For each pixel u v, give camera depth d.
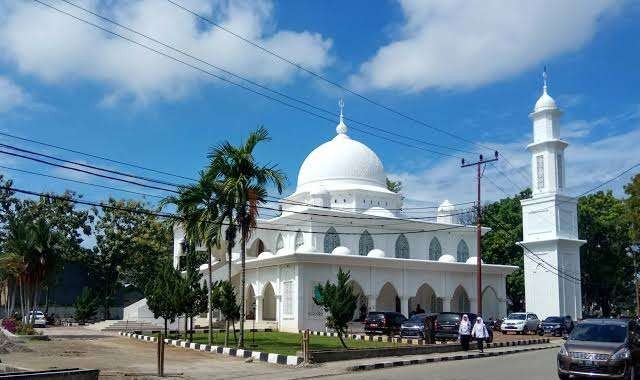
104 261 59.06
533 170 56.06
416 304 49.50
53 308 59.28
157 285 33.72
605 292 67.25
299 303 38.84
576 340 17.27
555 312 51.84
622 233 61.81
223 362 22.12
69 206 57.75
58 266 38.44
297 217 47.16
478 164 36.66
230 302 29.06
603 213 63.53
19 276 35.81
